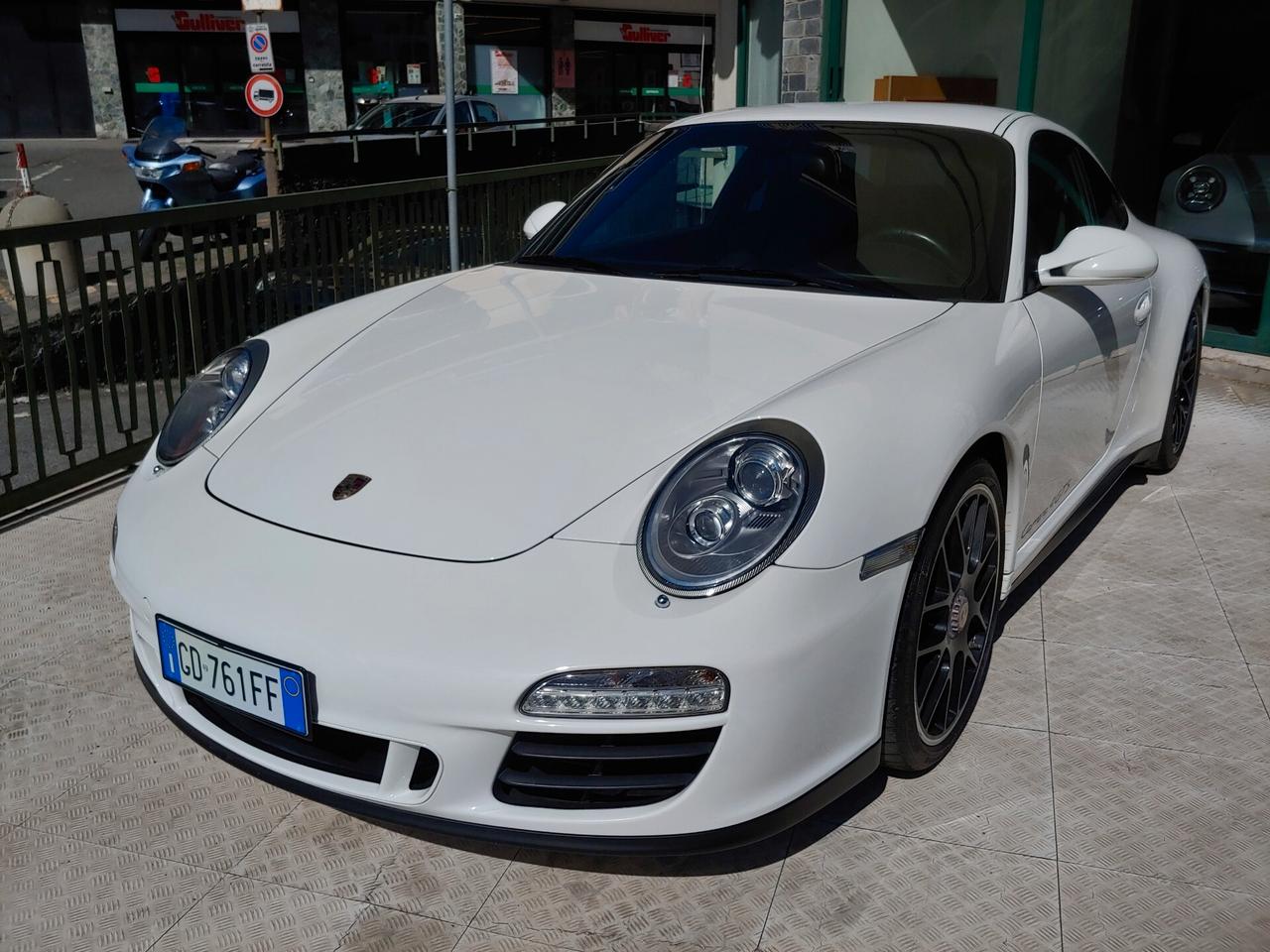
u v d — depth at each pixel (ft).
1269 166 17.95
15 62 80.69
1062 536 9.92
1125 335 10.41
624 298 8.66
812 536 5.88
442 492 6.41
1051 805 7.27
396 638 5.72
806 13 27.22
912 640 6.64
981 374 7.33
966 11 24.32
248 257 15.25
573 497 6.23
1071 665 9.06
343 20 80.64
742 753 5.74
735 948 6.10
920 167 9.36
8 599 10.34
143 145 40.04
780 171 9.77
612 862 6.81
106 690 8.78
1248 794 7.39
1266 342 18.10
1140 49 19.98
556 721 5.56
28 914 6.43
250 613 6.05
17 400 18.47
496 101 85.30
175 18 79.87
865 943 6.12
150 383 13.87
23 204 23.76
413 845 7.02
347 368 8.00
